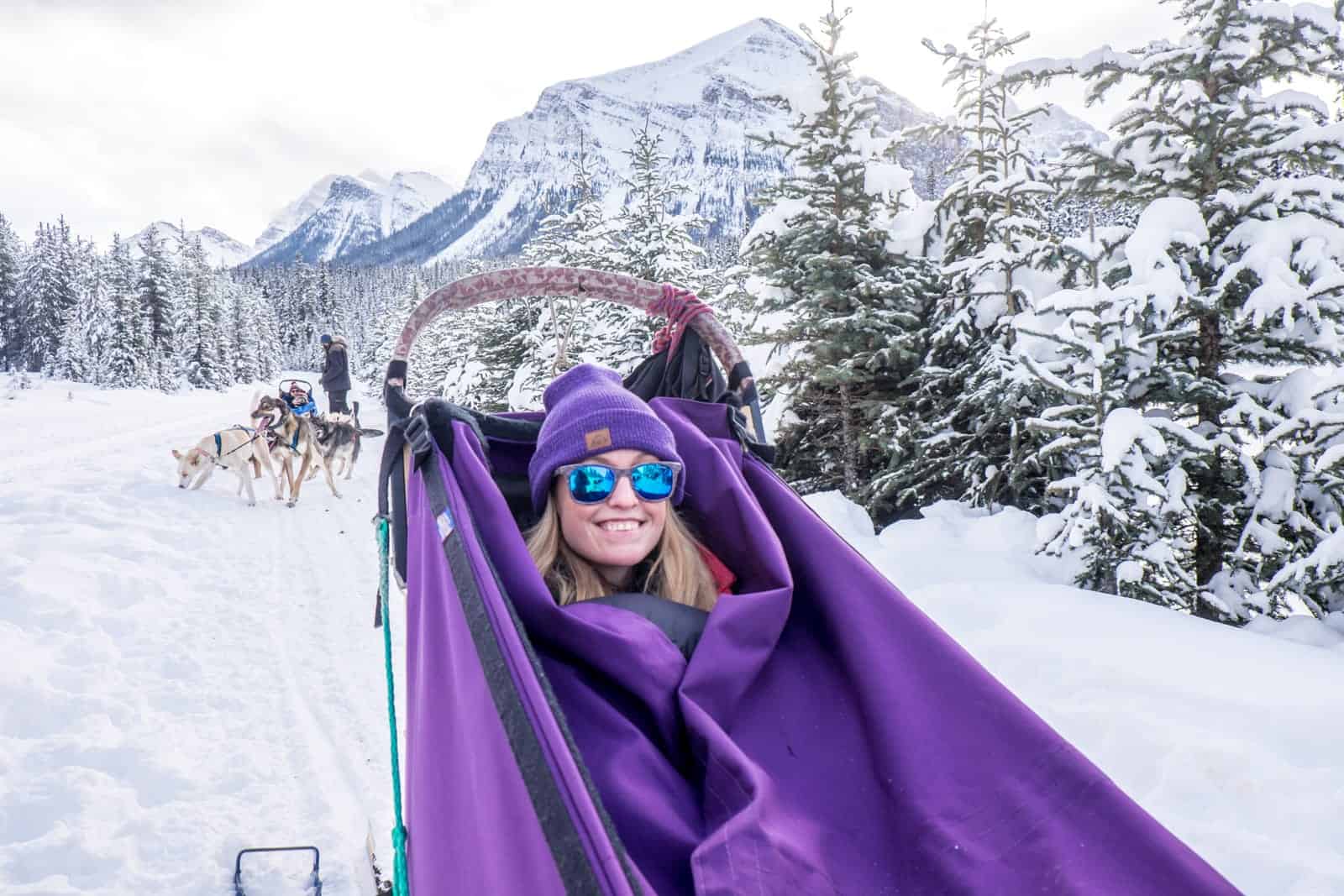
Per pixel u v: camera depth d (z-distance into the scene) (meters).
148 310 53.62
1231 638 4.12
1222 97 5.65
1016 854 1.39
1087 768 1.45
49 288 56.47
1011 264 6.89
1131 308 5.22
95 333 48.34
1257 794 2.88
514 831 1.18
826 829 1.51
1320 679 3.58
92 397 35.03
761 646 1.78
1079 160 6.11
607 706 1.57
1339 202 5.18
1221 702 3.46
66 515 9.22
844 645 1.77
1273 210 5.35
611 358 12.35
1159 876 1.32
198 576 7.53
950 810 1.47
